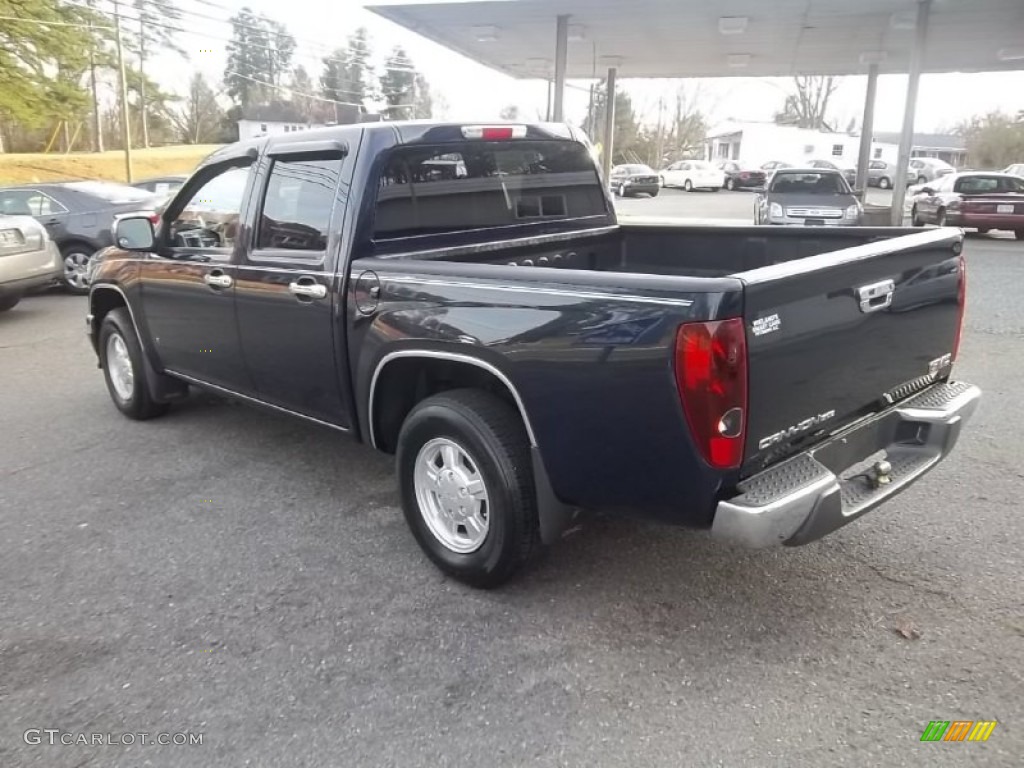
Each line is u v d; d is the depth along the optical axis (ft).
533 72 69.51
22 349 28.37
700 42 56.18
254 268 14.40
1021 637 10.37
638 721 9.06
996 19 47.73
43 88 125.90
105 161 148.36
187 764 8.59
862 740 8.66
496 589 11.86
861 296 10.43
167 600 11.80
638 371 9.29
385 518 14.42
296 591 11.98
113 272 18.61
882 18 48.08
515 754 8.61
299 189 13.70
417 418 11.85
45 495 15.61
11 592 12.08
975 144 207.92
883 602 11.27
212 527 14.12
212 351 16.24
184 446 18.19
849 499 10.38
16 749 8.86
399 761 8.55
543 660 10.21
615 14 47.19
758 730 8.87
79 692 9.78
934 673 9.73
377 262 12.28
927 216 65.67
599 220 17.20
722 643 10.46
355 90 251.60
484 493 11.44
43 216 38.75
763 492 9.29
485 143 14.43
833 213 50.70
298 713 9.33
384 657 10.34
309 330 13.58
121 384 20.15
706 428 8.96
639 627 10.88
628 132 234.38
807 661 10.04
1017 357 23.70
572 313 9.87
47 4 121.80
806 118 199.62
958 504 14.19
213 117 227.20
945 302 12.32
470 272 11.03
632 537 13.42
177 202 16.67
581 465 10.25
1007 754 8.41
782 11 46.21
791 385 9.61
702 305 8.74
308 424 14.92
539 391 10.30
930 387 12.66
